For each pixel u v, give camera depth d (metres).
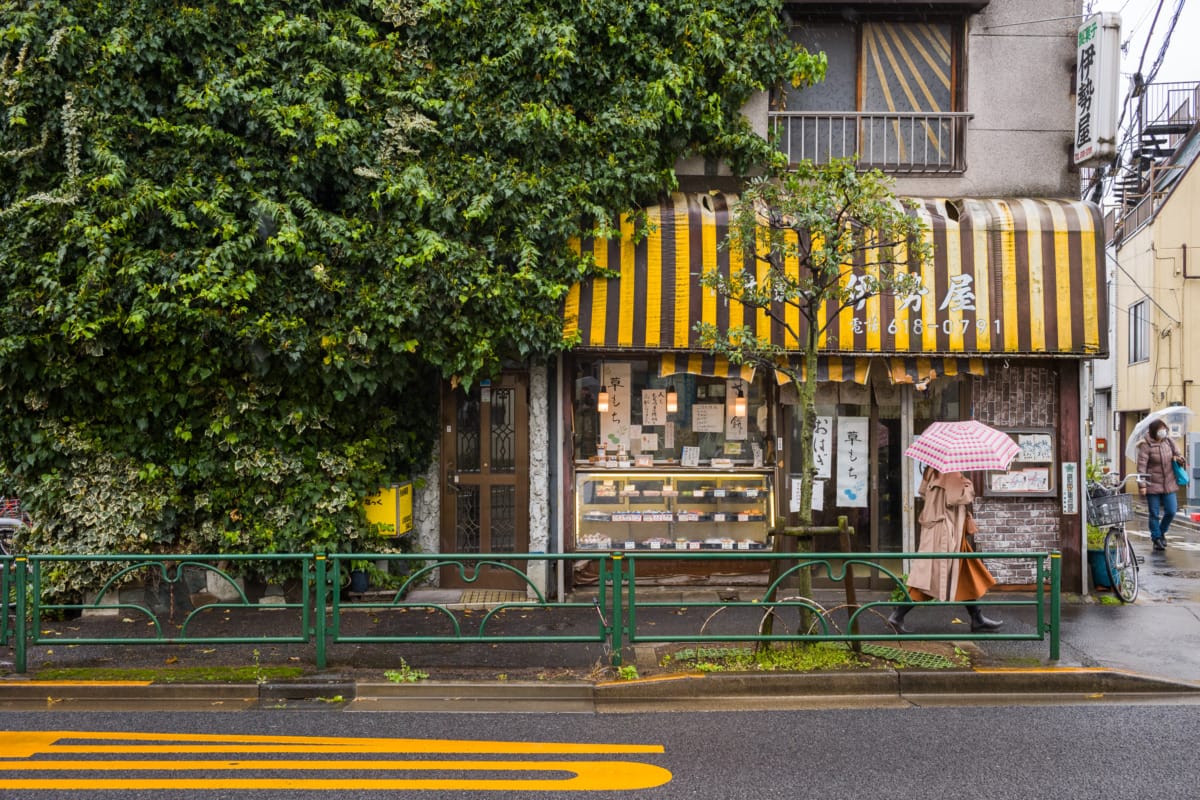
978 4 10.06
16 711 6.52
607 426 10.35
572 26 9.15
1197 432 18.28
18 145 8.62
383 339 8.91
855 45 10.47
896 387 10.23
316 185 9.01
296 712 6.53
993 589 10.00
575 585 10.11
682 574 10.20
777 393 10.23
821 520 10.27
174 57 8.70
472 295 8.88
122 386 8.90
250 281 8.53
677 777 5.21
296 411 9.20
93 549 9.05
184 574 9.47
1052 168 10.26
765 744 5.80
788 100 10.46
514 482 10.21
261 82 8.91
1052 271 9.51
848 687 6.93
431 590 10.04
